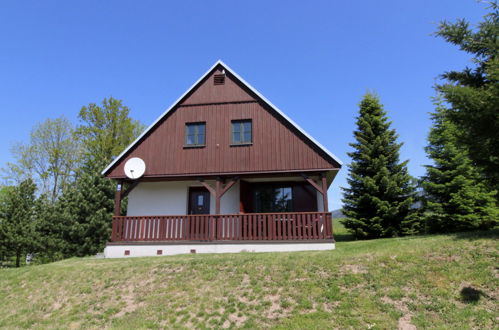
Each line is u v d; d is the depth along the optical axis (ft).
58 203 71.67
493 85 19.49
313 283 26.02
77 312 26.81
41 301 29.81
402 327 19.81
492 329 18.61
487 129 21.01
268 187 50.93
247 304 24.39
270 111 46.60
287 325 21.21
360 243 42.45
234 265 31.27
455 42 23.32
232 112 47.73
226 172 45.21
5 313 28.73
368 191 58.23
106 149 94.48
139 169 46.44
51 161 101.19
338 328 20.35
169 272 31.58
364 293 23.80
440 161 53.42
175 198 50.21
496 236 29.94
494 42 21.52
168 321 23.50
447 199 52.85
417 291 23.20
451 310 20.76
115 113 98.12
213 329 21.94
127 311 25.84
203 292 26.96
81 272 34.40
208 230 43.70
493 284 22.52
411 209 57.41
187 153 46.98
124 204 70.85
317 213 41.50
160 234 44.14
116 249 44.19
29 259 75.00
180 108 49.21
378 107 64.54
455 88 20.81
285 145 44.73
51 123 103.04
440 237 34.14
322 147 43.29
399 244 32.65
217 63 50.39
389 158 61.16
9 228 63.98
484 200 49.65
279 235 41.39
